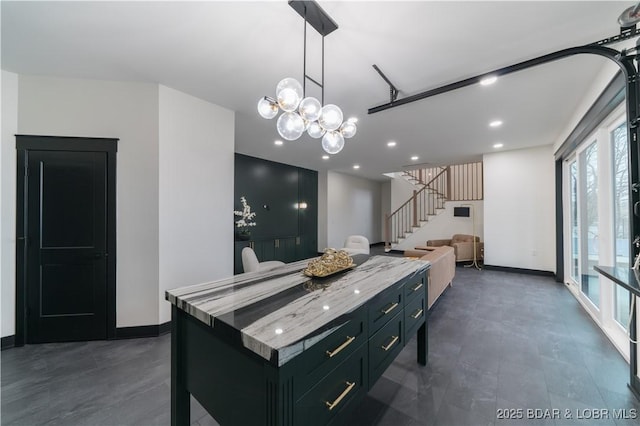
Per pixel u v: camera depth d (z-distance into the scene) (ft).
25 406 5.63
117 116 8.87
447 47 6.99
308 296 4.54
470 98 9.89
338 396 3.76
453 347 8.11
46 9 5.67
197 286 5.16
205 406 4.04
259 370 3.13
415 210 26.78
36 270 8.52
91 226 8.79
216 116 10.69
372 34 6.47
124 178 8.91
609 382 6.32
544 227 16.81
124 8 5.67
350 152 18.48
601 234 9.04
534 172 17.10
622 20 4.93
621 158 8.48
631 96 5.74
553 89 9.21
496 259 18.49
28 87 8.45
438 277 11.10
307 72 8.26
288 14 5.85
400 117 11.74
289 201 23.50
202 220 10.24
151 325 8.99
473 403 5.70
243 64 7.87
